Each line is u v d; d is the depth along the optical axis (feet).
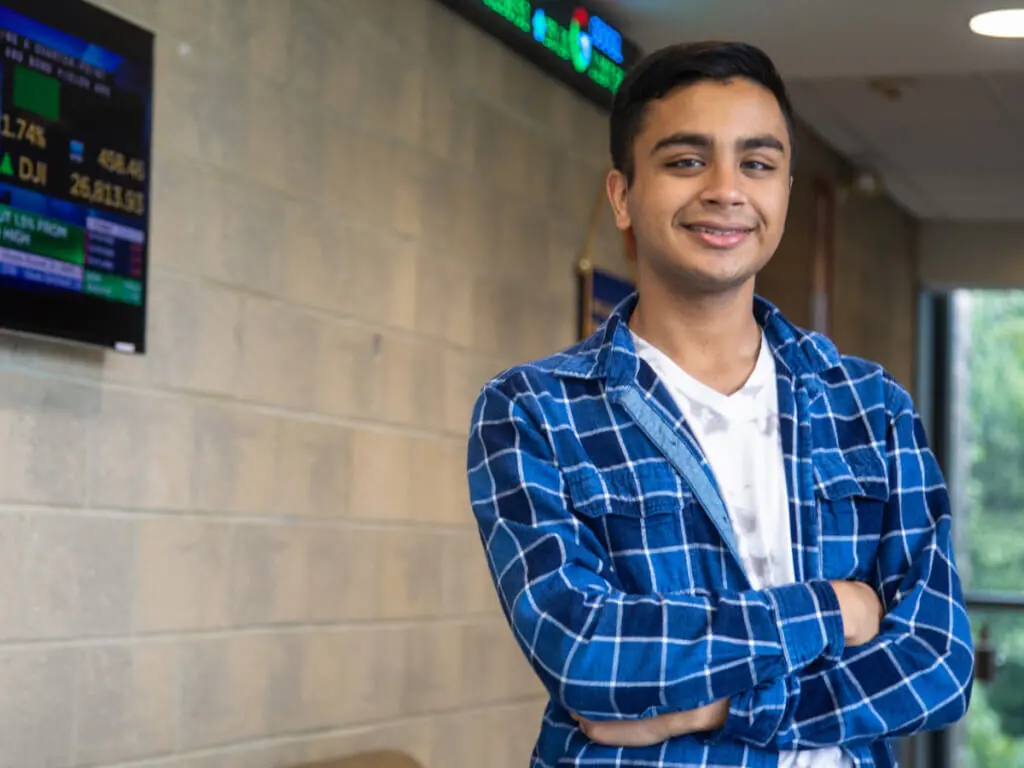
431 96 11.98
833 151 20.88
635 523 4.91
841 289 21.48
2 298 7.48
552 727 4.94
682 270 4.99
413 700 11.61
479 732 12.64
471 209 12.62
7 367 7.72
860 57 15.26
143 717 8.64
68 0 7.93
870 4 13.58
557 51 13.51
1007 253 25.31
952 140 20.24
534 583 4.83
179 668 8.95
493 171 13.01
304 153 10.26
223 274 9.40
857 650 4.78
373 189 11.13
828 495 5.04
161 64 8.87
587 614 4.70
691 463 4.95
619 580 4.91
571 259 14.53
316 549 10.35
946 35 14.42
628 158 5.16
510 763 13.19
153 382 8.77
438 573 12.00
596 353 5.17
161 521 8.82
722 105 4.95
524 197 13.57
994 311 27.30
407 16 11.63
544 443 5.03
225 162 9.44
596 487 4.96
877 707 4.70
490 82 12.96
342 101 10.73
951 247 25.50
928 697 4.75
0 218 7.48
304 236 10.25
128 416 8.56
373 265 11.12
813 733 4.68
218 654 9.32
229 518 9.43
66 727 8.06
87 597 8.23
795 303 19.84
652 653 4.60
